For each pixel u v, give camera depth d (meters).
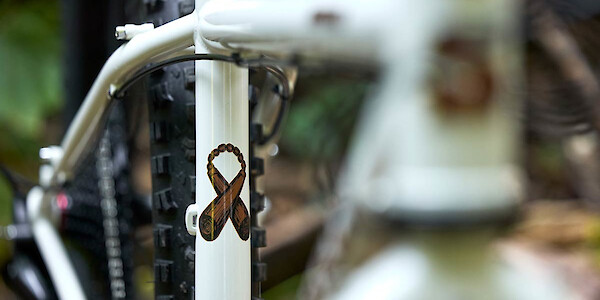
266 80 1.21
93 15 1.93
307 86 2.88
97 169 1.73
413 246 0.87
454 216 0.86
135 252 1.68
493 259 0.88
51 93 3.38
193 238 1.14
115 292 1.59
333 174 2.51
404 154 0.87
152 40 1.14
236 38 1.04
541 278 0.90
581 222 2.80
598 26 1.96
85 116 1.35
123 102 1.50
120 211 1.68
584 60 2.02
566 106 1.64
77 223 1.79
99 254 1.75
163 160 1.15
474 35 0.87
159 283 1.16
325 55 0.90
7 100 3.33
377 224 0.88
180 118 1.15
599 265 2.42
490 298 0.87
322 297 1.71
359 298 0.89
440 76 0.87
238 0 1.04
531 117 1.56
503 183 0.87
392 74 0.87
